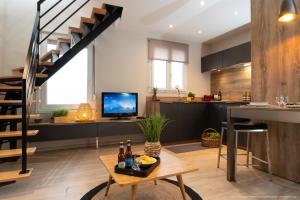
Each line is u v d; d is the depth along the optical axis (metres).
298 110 1.73
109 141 4.48
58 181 2.37
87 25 3.60
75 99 4.27
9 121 2.97
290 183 2.30
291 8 1.97
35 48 2.78
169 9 3.66
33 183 2.31
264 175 2.54
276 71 2.53
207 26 4.43
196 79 5.53
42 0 3.11
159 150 2.00
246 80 4.64
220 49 5.43
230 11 3.71
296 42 2.32
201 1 3.37
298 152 2.31
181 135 4.52
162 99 4.95
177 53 5.28
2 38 3.69
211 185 2.25
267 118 1.97
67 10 4.11
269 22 2.62
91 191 2.10
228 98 5.12
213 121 4.62
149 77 4.98
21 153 2.23
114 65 4.59
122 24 4.34
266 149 2.63
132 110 4.51
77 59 4.29
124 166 1.63
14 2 3.79
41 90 3.97
